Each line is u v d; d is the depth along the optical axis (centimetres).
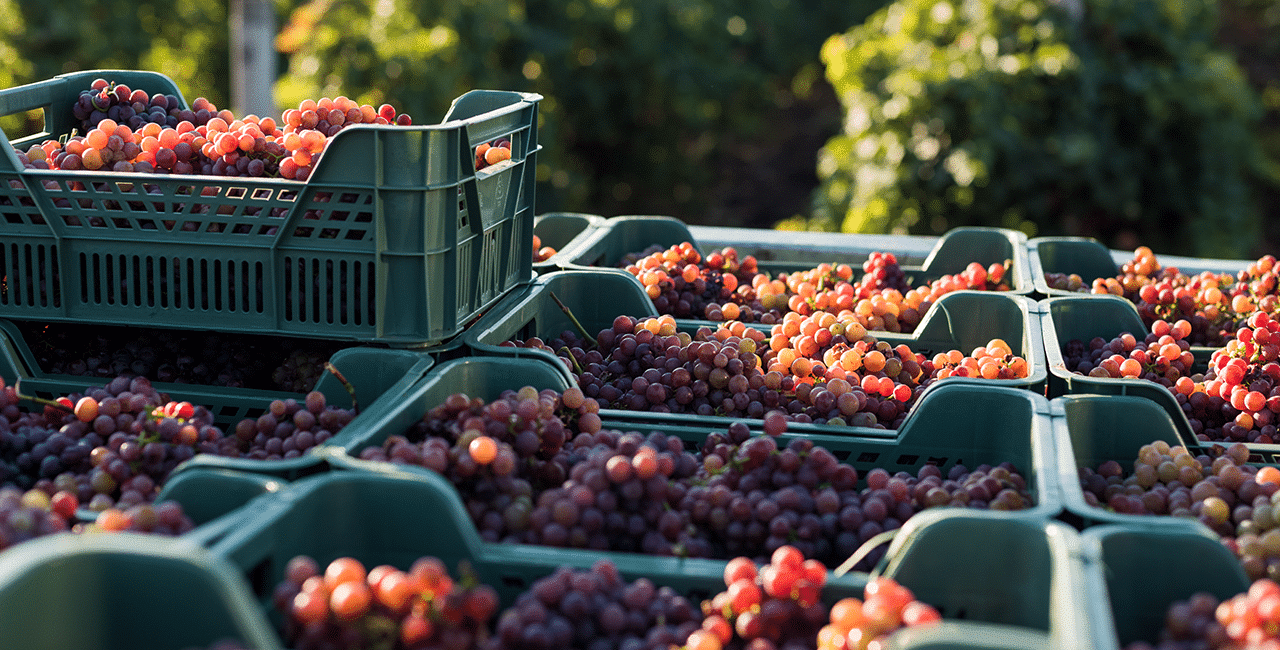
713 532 188
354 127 221
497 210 264
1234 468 200
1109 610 145
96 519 180
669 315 306
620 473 179
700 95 916
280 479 179
